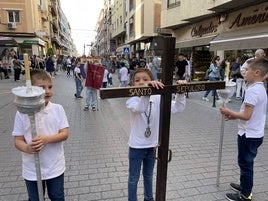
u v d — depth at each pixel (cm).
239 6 1218
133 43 3366
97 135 612
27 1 3133
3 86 1566
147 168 295
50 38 4978
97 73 888
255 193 351
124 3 3709
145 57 2786
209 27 1520
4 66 2030
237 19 1266
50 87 225
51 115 222
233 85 320
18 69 1859
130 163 283
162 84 211
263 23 1101
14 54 2170
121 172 411
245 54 1259
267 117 764
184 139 582
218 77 1124
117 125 708
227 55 1420
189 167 429
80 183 376
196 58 1759
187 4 1555
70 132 637
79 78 1168
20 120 214
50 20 5116
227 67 338
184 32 1852
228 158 470
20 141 213
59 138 220
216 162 450
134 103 242
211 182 379
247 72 303
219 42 1268
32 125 191
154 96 273
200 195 345
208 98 1178
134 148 276
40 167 220
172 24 1828
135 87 202
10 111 877
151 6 2431
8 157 475
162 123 222
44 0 4084
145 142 274
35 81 218
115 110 920
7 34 3111
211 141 568
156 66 1270
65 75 2850
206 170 418
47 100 223
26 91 177
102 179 389
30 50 3262
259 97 291
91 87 897
